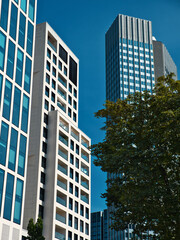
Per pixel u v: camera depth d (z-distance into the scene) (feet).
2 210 147.64
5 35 171.12
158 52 609.83
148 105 104.22
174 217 89.20
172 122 94.53
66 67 281.13
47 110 241.14
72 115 274.16
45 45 254.47
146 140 97.60
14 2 183.73
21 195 160.97
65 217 223.30
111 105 111.45
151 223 99.45
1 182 149.79
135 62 580.30
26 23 191.31
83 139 277.03
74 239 229.45
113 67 595.47
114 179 107.65
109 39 635.66
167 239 89.81
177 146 91.61
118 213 107.45
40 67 247.70
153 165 96.17
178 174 94.73
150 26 618.85
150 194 91.30
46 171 222.48
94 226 540.93
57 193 228.43
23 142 169.37
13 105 167.22
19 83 175.42
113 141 104.06
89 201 259.60
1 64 164.35
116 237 480.23
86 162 267.80
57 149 229.04
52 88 252.83
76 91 290.15
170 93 103.96
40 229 127.44
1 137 154.81
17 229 154.20
